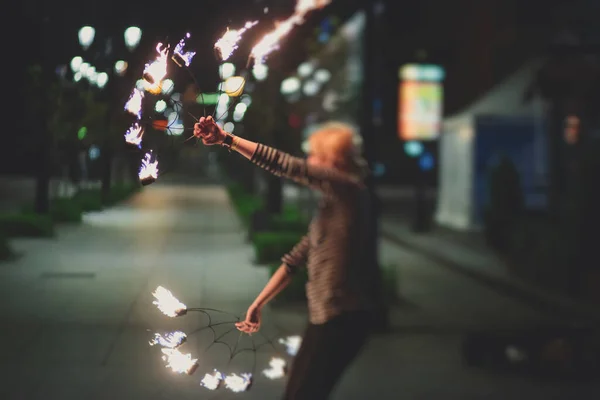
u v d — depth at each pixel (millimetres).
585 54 17500
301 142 19359
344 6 10492
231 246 17672
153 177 3686
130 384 6922
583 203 12359
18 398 6473
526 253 13719
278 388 6848
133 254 15930
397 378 7508
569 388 7332
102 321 9523
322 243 4172
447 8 27453
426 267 16000
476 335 8164
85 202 24078
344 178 4195
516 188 17578
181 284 12391
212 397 6570
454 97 26094
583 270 12062
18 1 9000
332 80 25672
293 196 39688
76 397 6531
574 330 8141
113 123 8969
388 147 51500
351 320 4129
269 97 18266
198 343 8352
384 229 24016
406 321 10102
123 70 5277
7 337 8633
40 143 16984
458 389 7188
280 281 4398
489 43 24094
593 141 18078
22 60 10094
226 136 3945
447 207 26000
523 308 11445
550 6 22203
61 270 13609
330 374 4168
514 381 7523
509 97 22375
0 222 18328
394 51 27766
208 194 39188
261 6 6000
